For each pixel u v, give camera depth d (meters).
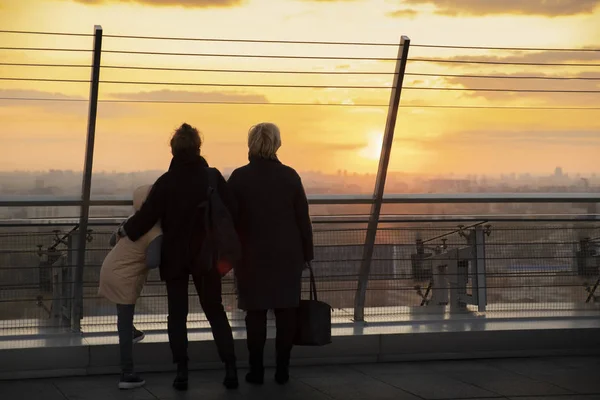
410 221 7.86
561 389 6.21
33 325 7.18
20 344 6.64
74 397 5.91
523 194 8.09
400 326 7.59
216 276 6.21
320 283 7.72
